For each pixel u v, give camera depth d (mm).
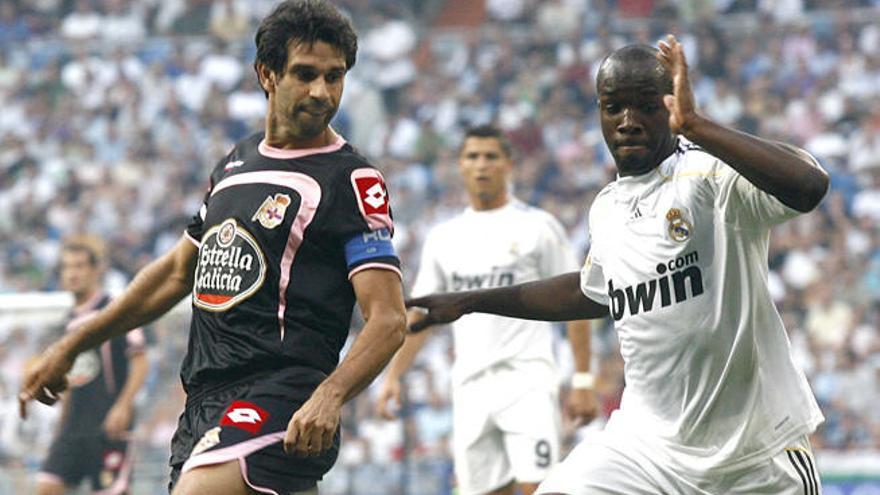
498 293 20094
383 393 32344
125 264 73625
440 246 32406
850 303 61531
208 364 16672
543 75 81875
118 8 92000
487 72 82438
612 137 17859
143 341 36812
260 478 16000
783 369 18016
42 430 42062
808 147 74938
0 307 38969
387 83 82688
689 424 18047
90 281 39031
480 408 31562
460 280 32094
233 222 16734
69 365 18938
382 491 46656
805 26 81062
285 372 16406
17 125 83125
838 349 58625
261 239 16547
